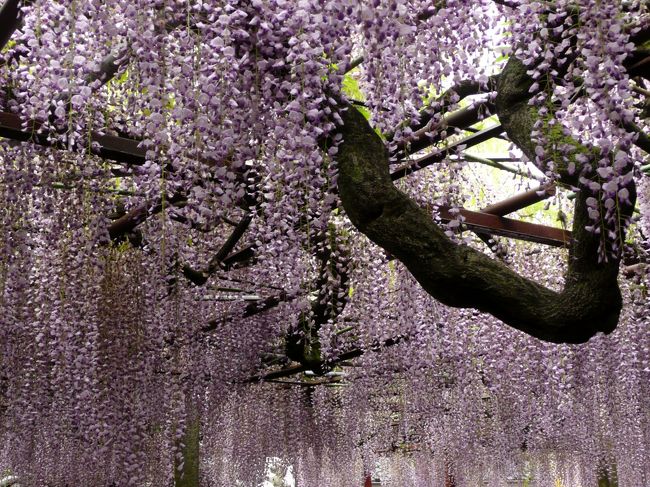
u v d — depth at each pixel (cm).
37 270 321
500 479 767
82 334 321
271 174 207
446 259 186
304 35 146
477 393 577
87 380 316
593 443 625
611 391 475
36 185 246
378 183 183
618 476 701
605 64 143
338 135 178
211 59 158
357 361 518
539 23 173
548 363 459
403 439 770
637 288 415
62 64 167
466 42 167
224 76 158
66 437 402
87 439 356
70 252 301
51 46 160
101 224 264
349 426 719
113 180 324
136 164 256
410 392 543
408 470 1106
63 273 301
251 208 242
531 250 436
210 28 158
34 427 406
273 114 168
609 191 152
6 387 355
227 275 434
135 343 352
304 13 140
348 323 445
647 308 417
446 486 973
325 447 791
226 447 723
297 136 158
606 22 145
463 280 187
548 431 588
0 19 184
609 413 492
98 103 236
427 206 280
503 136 279
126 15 157
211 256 377
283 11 147
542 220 443
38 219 291
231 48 151
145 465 393
